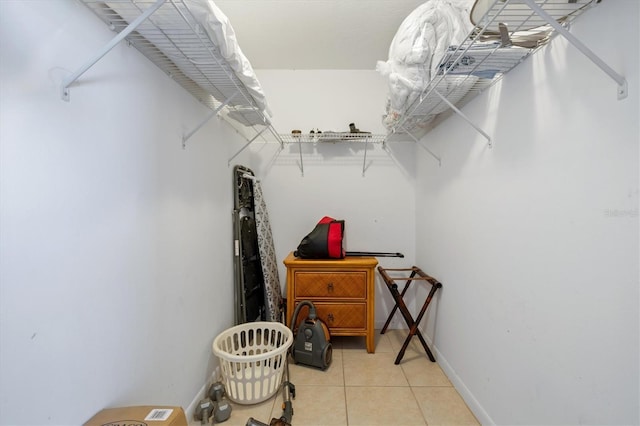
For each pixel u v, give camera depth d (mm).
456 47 1052
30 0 669
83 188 812
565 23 910
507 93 1214
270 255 2447
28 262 662
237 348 1942
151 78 1145
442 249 1947
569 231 898
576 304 874
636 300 705
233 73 1281
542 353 1021
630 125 711
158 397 1168
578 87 865
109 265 910
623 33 728
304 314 2137
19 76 644
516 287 1162
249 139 2564
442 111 1759
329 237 2174
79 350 797
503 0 805
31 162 669
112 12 897
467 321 1581
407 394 1661
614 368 757
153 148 1153
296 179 2604
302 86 2604
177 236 1332
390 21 1923
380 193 2594
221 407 1431
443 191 1929
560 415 938
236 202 2098
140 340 1062
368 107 2602
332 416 1490
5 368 619
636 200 699
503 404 1253
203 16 904
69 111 769
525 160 1104
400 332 2520
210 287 1693
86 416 818
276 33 2057
